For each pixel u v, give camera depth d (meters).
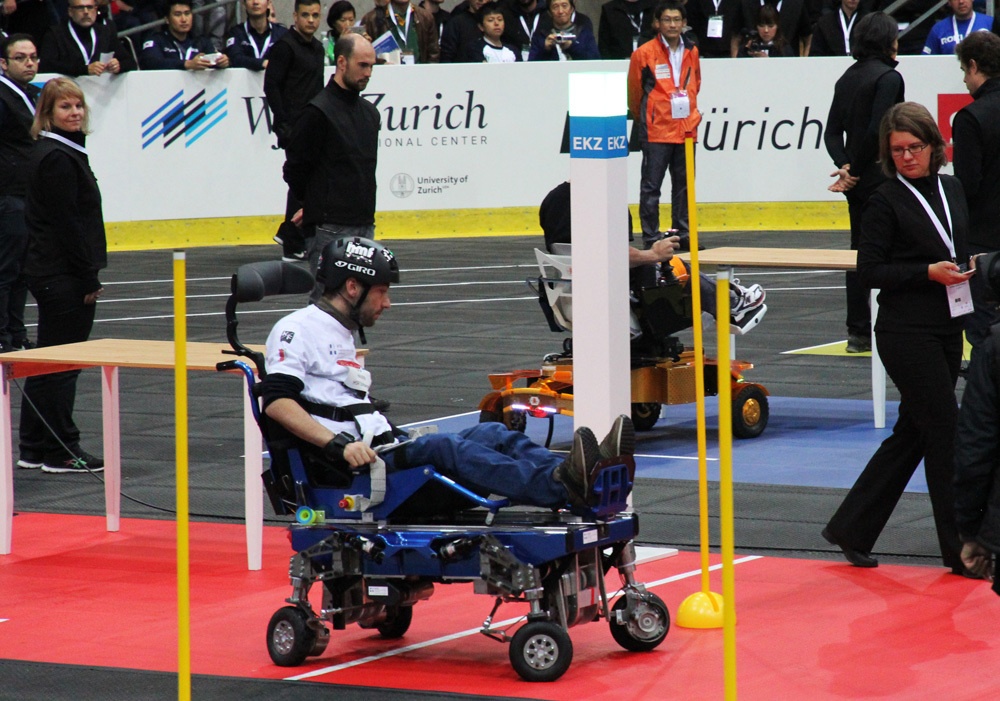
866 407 24.86
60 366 17.55
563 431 23.70
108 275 40.28
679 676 12.40
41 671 12.90
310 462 13.32
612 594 14.70
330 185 21.89
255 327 32.81
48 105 20.25
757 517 18.14
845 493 19.23
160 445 22.80
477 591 12.59
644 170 39.50
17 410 25.48
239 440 23.09
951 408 15.35
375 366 28.67
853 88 26.75
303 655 12.94
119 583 15.99
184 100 44.12
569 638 12.38
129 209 44.03
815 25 46.94
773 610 14.39
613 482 12.70
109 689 12.34
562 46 46.81
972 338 19.11
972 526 10.49
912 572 15.77
